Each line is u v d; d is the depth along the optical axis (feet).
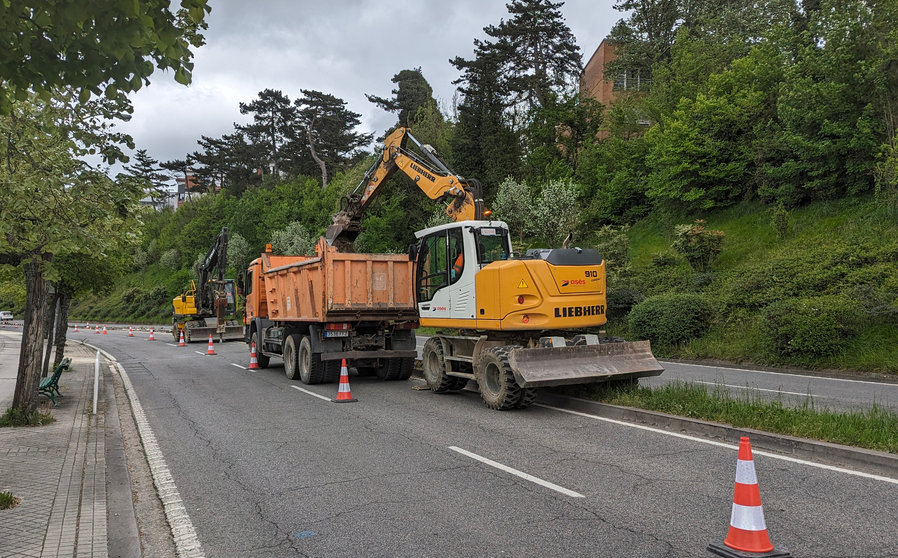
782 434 23.40
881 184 65.77
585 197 112.37
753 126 85.66
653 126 107.24
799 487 18.29
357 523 16.72
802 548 13.97
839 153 70.74
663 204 98.07
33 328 32.19
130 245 31.65
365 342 45.52
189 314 107.86
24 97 13.38
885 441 20.97
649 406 29.55
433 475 20.94
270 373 54.85
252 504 18.78
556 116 129.49
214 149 269.03
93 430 29.99
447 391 40.06
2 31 12.16
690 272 75.77
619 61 136.87
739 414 25.76
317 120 243.40
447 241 37.17
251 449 26.00
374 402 36.99
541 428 27.86
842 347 46.78
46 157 24.95
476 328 34.58
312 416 33.06
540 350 30.58
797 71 76.07
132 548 15.56
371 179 51.13
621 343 32.83
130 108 20.71
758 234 77.25
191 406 37.70
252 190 237.45
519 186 100.07
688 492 18.26
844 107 69.67
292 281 49.44
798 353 48.75
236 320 108.47
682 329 59.26
